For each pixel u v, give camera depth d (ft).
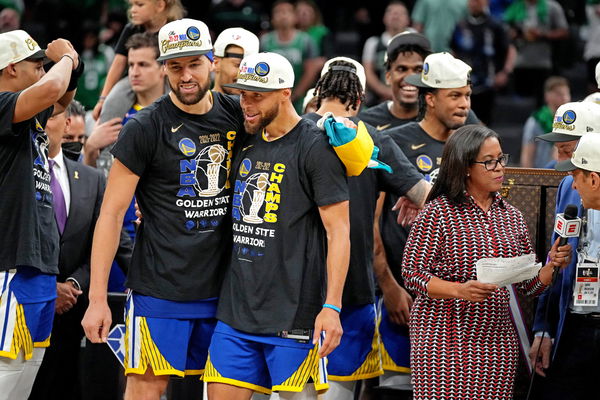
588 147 22.36
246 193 22.00
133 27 32.71
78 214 26.94
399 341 27.02
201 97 21.95
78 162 27.66
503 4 62.34
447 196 23.24
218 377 21.90
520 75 57.93
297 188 21.70
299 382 21.77
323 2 69.00
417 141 27.02
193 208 22.29
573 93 62.39
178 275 22.25
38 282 23.27
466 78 26.45
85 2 54.65
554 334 25.57
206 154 22.33
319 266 21.91
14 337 22.91
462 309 23.03
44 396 27.22
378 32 62.75
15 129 22.58
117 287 28.60
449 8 51.21
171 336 22.36
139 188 22.57
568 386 24.63
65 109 25.02
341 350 25.64
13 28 55.01
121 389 28.27
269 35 52.75
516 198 27.32
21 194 22.81
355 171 21.66
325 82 25.04
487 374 23.02
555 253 23.26
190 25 21.84
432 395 23.06
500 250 23.03
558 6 57.72
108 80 33.24
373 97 52.37
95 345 27.81
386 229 26.96
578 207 24.39
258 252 21.77
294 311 21.62
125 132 22.06
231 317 21.90
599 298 23.90
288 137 21.90
